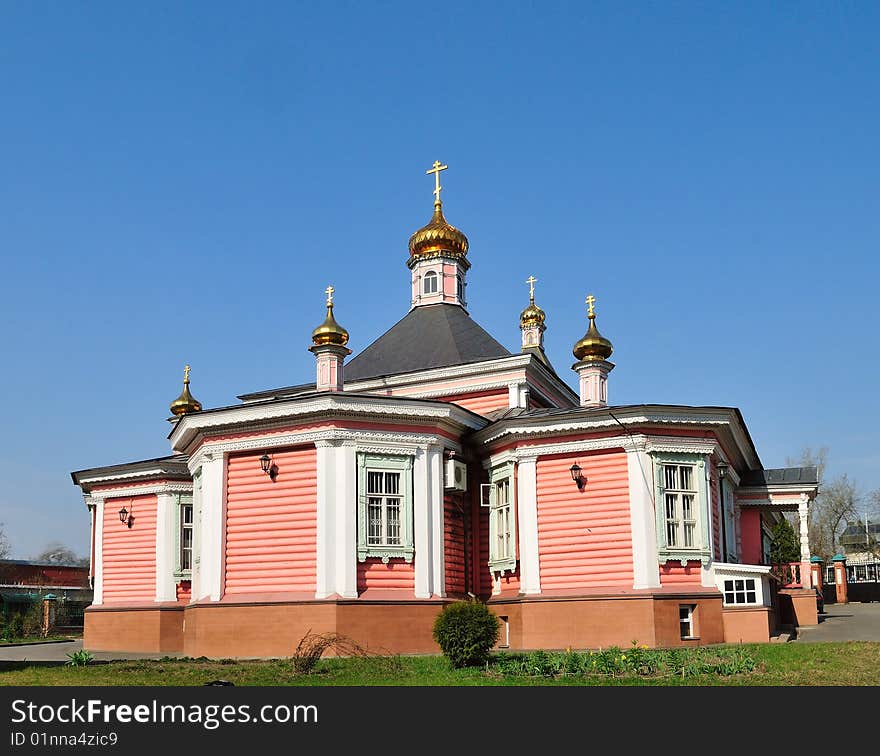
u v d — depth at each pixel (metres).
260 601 22.28
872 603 49.81
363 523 22.53
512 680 15.45
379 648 21.75
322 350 24.22
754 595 22.61
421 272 34.94
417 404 23.45
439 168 36.06
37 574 60.38
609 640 22.20
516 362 28.97
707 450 23.53
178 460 30.69
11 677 17.05
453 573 24.34
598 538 23.12
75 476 31.89
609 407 23.19
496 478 25.42
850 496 78.00
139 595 30.17
